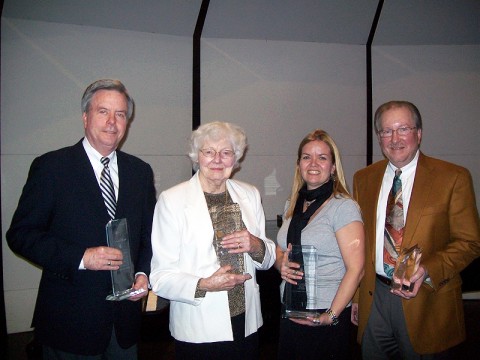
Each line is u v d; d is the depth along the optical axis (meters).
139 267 1.68
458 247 1.63
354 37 3.97
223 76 3.76
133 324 1.64
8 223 3.16
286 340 1.71
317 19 3.79
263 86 3.85
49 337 1.50
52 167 1.51
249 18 3.67
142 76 3.50
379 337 1.82
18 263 3.21
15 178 3.18
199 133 1.55
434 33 3.96
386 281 1.76
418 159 1.79
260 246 1.51
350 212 1.61
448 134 4.07
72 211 1.50
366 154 4.11
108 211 1.58
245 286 1.55
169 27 3.54
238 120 3.81
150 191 1.81
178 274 1.43
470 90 4.05
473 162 4.07
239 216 1.54
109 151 1.62
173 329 1.51
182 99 3.64
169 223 1.49
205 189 1.60
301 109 3.94
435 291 1.63
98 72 3.36
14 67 3.13
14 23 3.12
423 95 4.06
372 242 1.82
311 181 1.69
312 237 1.64
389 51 4.04
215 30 3.68
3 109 3.12
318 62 3.96
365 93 4.07
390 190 1.83
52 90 3.24
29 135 3.20
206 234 1.48
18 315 3.22
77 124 3.32
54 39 3.22
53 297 1.51
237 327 1.51
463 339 1.73
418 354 1.70
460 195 1.66
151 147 3.56
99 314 1.51
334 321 1.52
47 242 1.42
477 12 3.85
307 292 1.56
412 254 1.54
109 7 3.28
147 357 2.86
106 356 1.64
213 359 1.47
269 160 3.90
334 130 4.02
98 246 1.52
